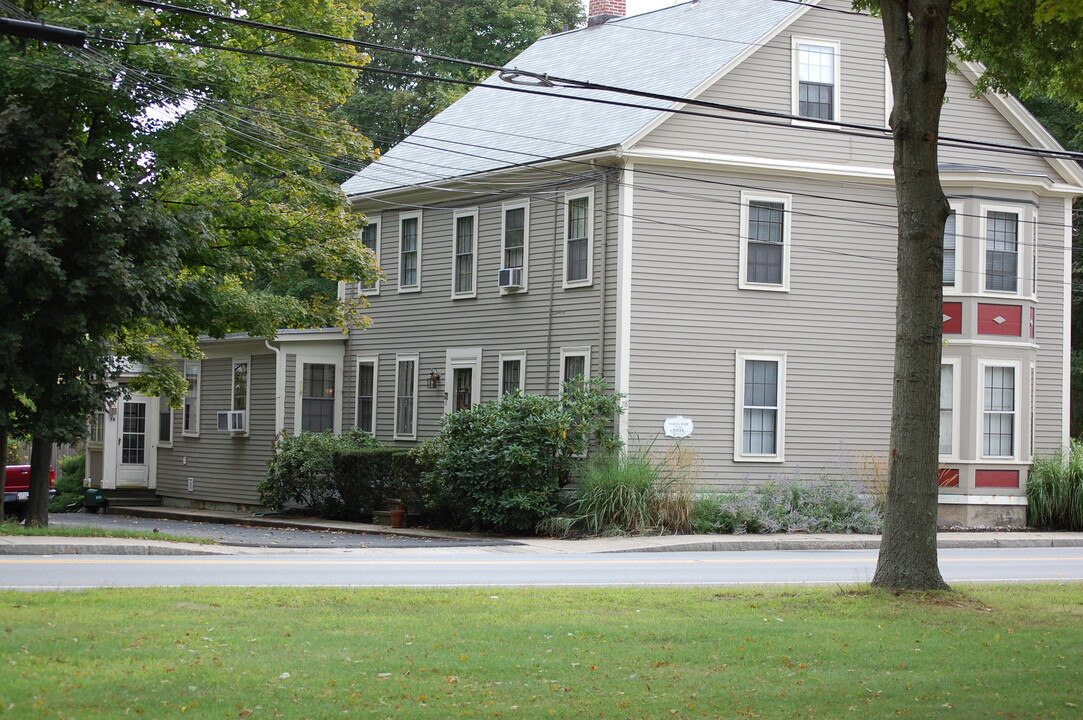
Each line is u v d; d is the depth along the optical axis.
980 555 22.42
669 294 26.70
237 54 24.45
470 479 25.45
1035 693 9.12
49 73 19.80
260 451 34.59
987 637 11.56
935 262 14.48
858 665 10.09
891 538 14.53
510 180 29.62
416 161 33.47
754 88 27.52
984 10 15.80
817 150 27.95
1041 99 37.31
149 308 20.77
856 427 28.09
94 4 20.88
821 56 28.16
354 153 26.25
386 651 10.07
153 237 20.88
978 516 28.41
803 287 27.80
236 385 35.91
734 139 27.30
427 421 31.73
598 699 8.62
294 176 25.73
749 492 26.36
